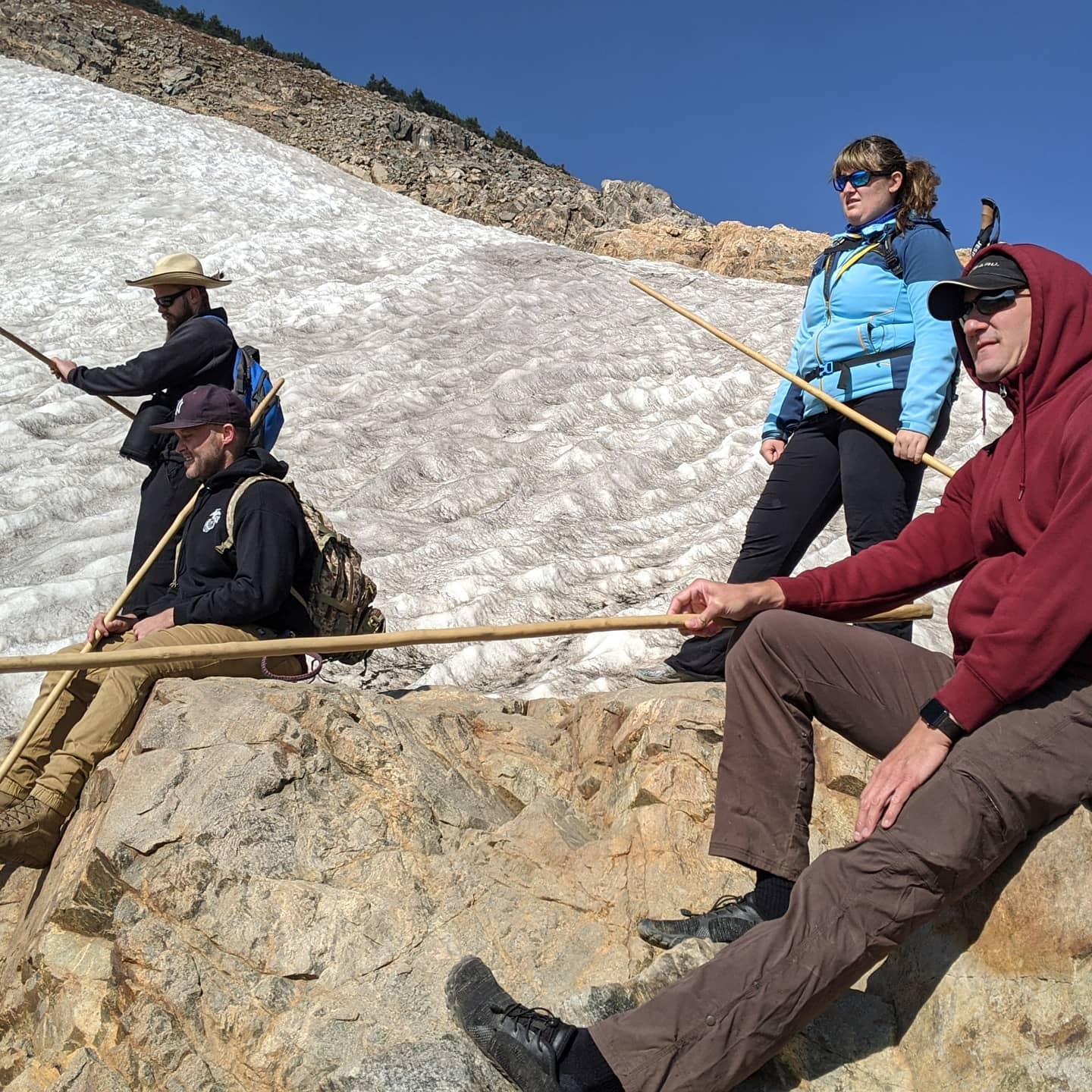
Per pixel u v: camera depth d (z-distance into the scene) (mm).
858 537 4668
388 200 22984
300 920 3303
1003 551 2896
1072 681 2641
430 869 3527
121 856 3359
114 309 15289
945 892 2596
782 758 3021
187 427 4492
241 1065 3076
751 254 23828
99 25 36812
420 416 12531
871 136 4750
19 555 9109
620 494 10586
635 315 16156
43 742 4207
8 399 12375
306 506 4766
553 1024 2709
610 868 3695
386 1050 2959
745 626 3186
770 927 2633
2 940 4012
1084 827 2689
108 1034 3217
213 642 4207
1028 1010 2664
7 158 21469
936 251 4598
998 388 2891
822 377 4820
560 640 7855
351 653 4766
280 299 16141
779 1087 2771
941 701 2641
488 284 17438
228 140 24047
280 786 3570
